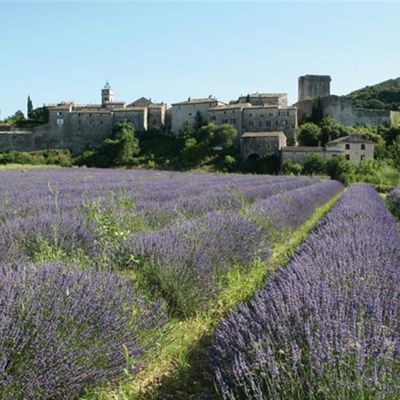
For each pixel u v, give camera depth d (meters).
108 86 106.50
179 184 21.38
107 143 76.81
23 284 3.28
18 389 2.65
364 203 13.23
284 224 9.73
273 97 90.69
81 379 2.96
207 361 3.53
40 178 26.48
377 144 65.25
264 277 6.16
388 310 3.16
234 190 16.09
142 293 4.50
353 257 4.77
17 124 98.25
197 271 5.04
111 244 5.52
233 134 74.12
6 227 6.19
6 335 2.72
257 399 2.40
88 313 3.27
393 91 110.50
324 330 2.69
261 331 2.95
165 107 93.94
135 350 3.43
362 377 2.29
